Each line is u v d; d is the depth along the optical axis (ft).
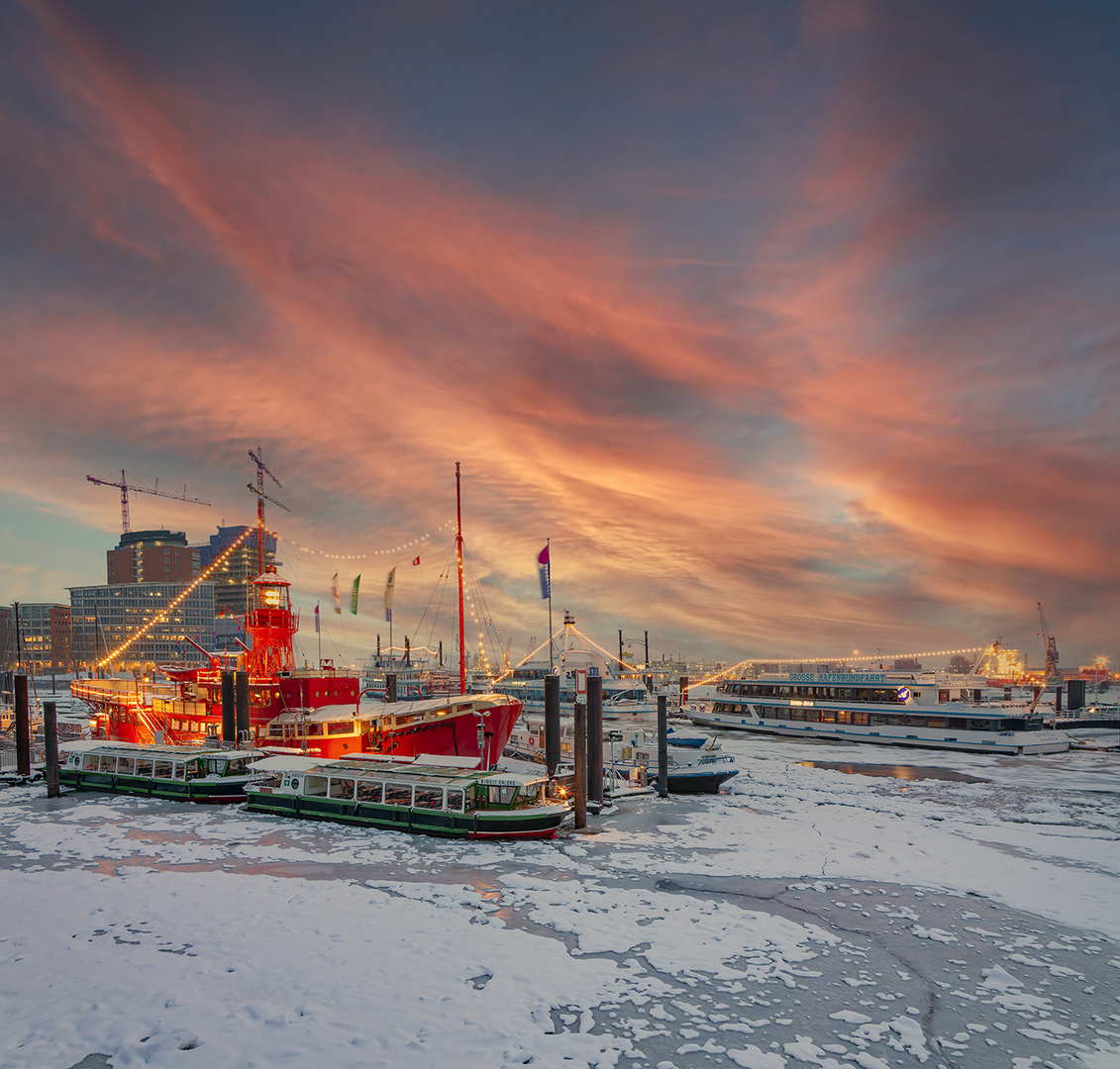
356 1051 43.86
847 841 99.96
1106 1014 51.34
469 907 70.33
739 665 361.10
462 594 166.91
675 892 76.59
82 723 269.23
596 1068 43.09
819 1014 50.65
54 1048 43.93
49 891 73.67
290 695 152.97
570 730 176.04
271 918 66.03
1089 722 262.26
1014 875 84.23
